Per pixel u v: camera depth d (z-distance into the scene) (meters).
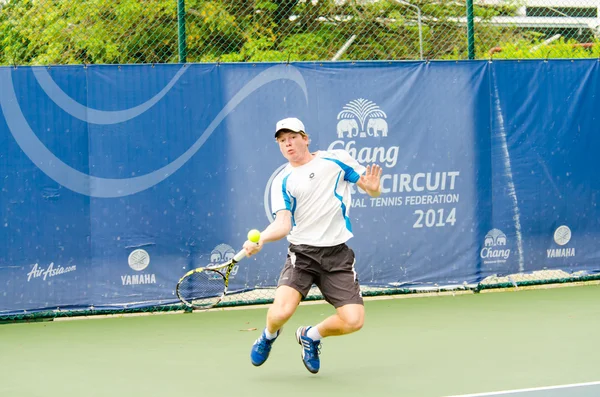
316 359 5.47
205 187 8.33
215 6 9.91
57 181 8.02
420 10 10.76
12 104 7.92
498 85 9.00
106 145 8.12
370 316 7.89
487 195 8.97
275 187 5.37
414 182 8.77
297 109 8.52
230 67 8.38
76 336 7.25
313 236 5.33
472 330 7.10
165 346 6.72
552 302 8.42
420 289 8.79
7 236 7.92
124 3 9.66
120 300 8.16
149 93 8.21
